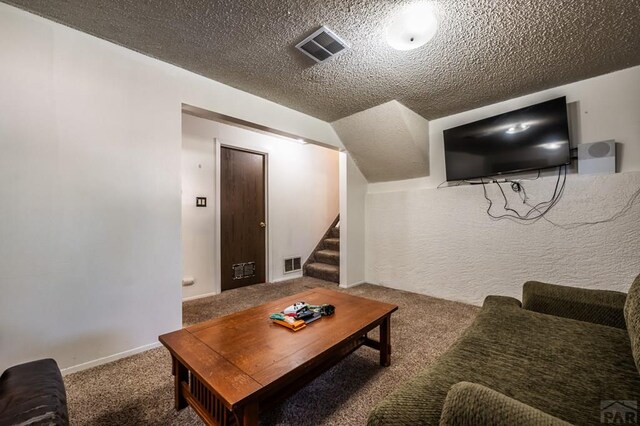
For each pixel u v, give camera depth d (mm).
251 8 1530
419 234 3398
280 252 4156
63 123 1679
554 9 1512
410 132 3006
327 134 3395
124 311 1890
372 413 794
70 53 1704
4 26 1519
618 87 2195
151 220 2014
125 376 1659
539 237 2533
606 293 1393
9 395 848
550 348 1080
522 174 2664
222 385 985
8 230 1521
